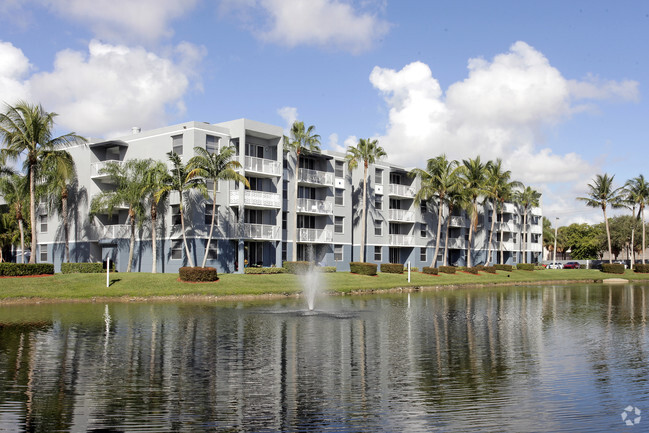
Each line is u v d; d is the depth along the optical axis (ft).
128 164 150.92
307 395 38.88
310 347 57.26
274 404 36.63
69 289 114.62
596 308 102.94
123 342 59.06
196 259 148.87
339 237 195.42
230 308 95.61
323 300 115.96
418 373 45.78
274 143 169.07
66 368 46.55
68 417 33.55
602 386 41.81
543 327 74.43
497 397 38.68
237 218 160.25
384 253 214.90
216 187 149.79
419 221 227.81
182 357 51.37
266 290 123.95
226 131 158.92
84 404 36.24
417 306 103.60
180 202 138.21
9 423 32.40
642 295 140.46
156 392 39.27
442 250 241.76
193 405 36.22
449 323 77.92
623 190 270.46
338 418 33.81
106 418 33.45
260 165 161.58
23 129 127.95
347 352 54.65
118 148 169.37
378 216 212.84
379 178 216.13
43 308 93.66
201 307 97.25
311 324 74.95
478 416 34.37
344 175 199.11
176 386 40.98
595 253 419.95
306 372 45.91
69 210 171.42
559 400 37.99
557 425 32.81
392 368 47.55
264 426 32.27
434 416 34.32
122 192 144.97
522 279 204.64
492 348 57.62
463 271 213.46
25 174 152.97
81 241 168.86
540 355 53.88
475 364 49.47
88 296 109.50
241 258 155.74
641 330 72.02
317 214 185.98
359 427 32.19
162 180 139.95
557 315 90.02
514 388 41.06
